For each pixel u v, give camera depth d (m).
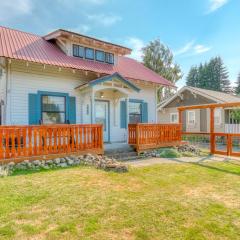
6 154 7.21
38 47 11.13
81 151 8.83
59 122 10.58
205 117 21.17
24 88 9.66
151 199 4.91
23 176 6.40
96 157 8.93
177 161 9.87
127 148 10.88
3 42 10.14
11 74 9.35
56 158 8.15
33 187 5.45
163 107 24.58
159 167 8.38
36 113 9.91
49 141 8.06
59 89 10.62
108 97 12.52
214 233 3.53
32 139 7.96
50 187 5.48
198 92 21.25
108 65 13.08
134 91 11.98
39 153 7.84
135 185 5.95
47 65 9.80
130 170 7.63
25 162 7.43
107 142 12.29
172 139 12.79
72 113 10.99
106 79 10.68
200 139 19.09
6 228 3.55
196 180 6.66
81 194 5.08
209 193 5.45
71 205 4.46
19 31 12.41
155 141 11.78
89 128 9.16
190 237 3.40
